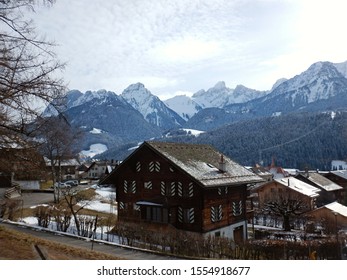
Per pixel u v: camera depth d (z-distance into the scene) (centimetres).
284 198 5731
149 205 3170
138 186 3456
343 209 5359
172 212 3127
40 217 3169
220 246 2439
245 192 3728
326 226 4722
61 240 2411
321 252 2742
